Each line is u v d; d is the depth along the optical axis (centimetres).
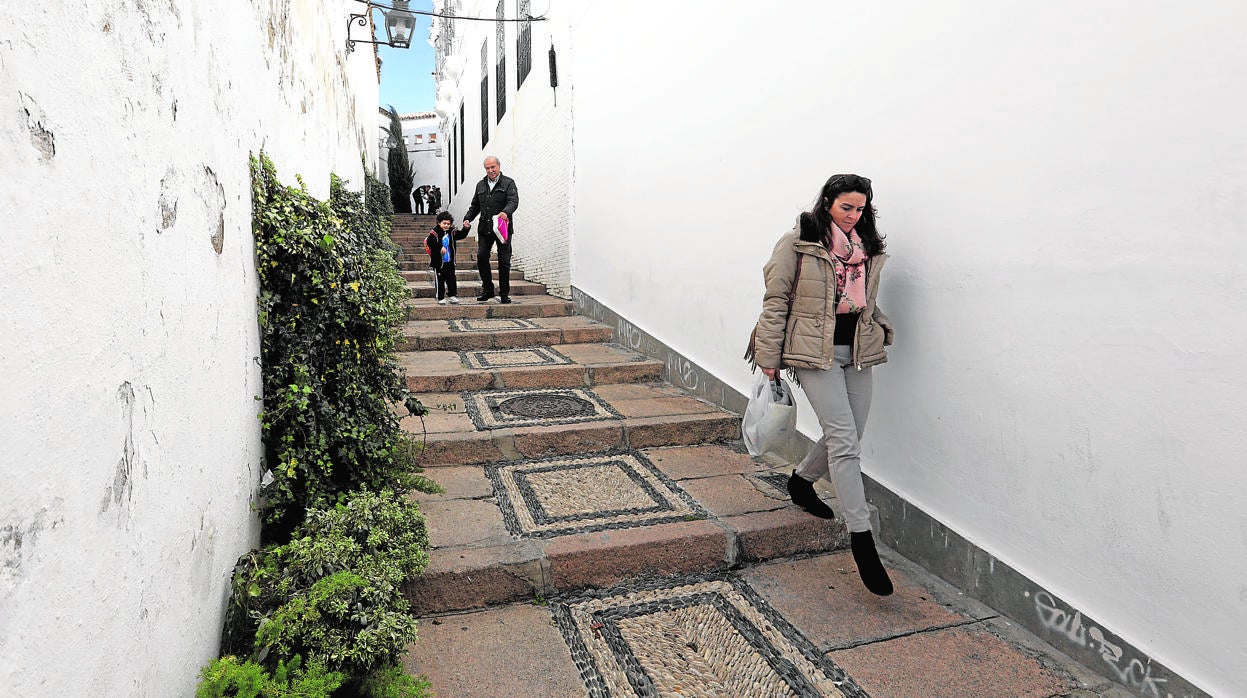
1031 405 246
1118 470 217
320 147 459
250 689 167
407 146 2459
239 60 241
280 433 272
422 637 250
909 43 294
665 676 230
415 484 322
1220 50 184
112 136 131
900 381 309
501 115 1174
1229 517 188
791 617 265
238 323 230
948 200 277
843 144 339
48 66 108
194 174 183
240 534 227
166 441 157
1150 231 204
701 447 430
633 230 615
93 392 121
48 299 107
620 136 639
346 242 307
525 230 1009
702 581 294
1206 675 196
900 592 282
